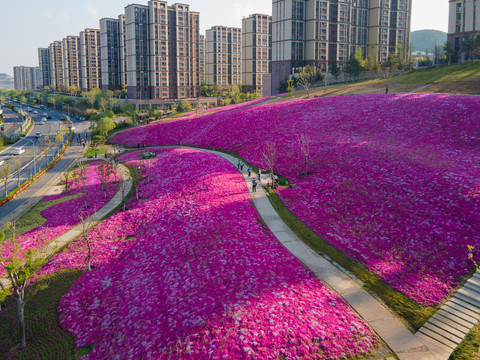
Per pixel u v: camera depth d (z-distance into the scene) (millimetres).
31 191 68625
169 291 28734
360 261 32000
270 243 35375
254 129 81125
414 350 22156
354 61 148000
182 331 23906
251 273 29438
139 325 25812
